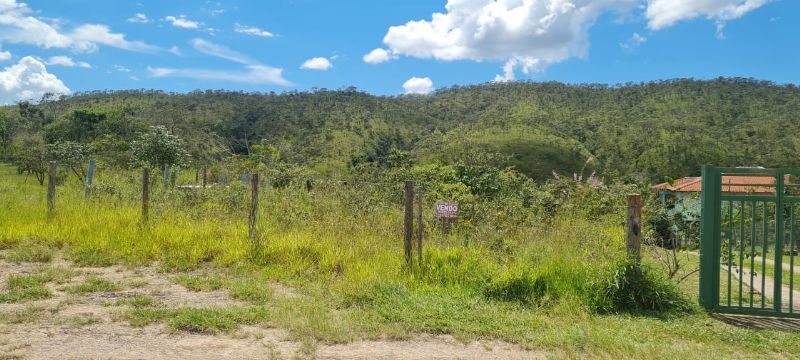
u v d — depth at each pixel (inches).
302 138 3056.1
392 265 291.4
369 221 383.6
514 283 259.9
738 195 255.8
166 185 517.3
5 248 333.4
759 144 2613.2
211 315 207.6
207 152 2244.1
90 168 510.6
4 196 482.0
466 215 403.2
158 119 2765.7
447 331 207.3
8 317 199.5
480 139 2719.0
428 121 3855.8
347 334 196.1
